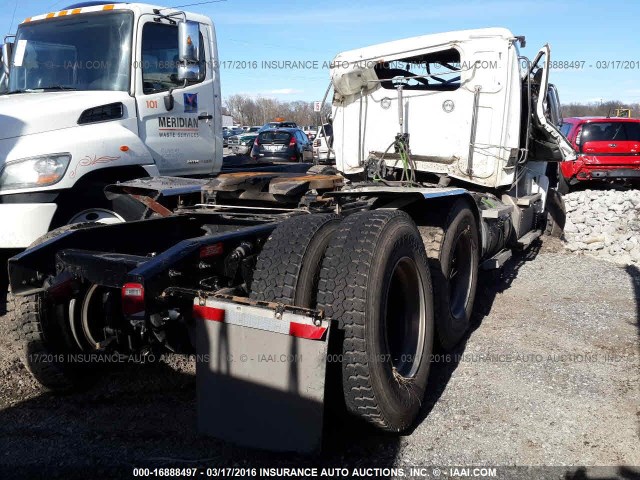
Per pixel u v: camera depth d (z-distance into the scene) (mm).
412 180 6078
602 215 8820
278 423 2863
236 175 4570
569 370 4250
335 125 6754
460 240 4809
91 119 5500
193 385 3969
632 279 6734
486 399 3820
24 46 6258
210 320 2947
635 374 4184
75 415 3607
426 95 6129
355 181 6840
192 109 6398
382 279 3137
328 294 3104
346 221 3365
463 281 4914
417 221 4562
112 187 5066
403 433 3418
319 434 2781
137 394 3861
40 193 5125
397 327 3654
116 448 3229
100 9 5949
